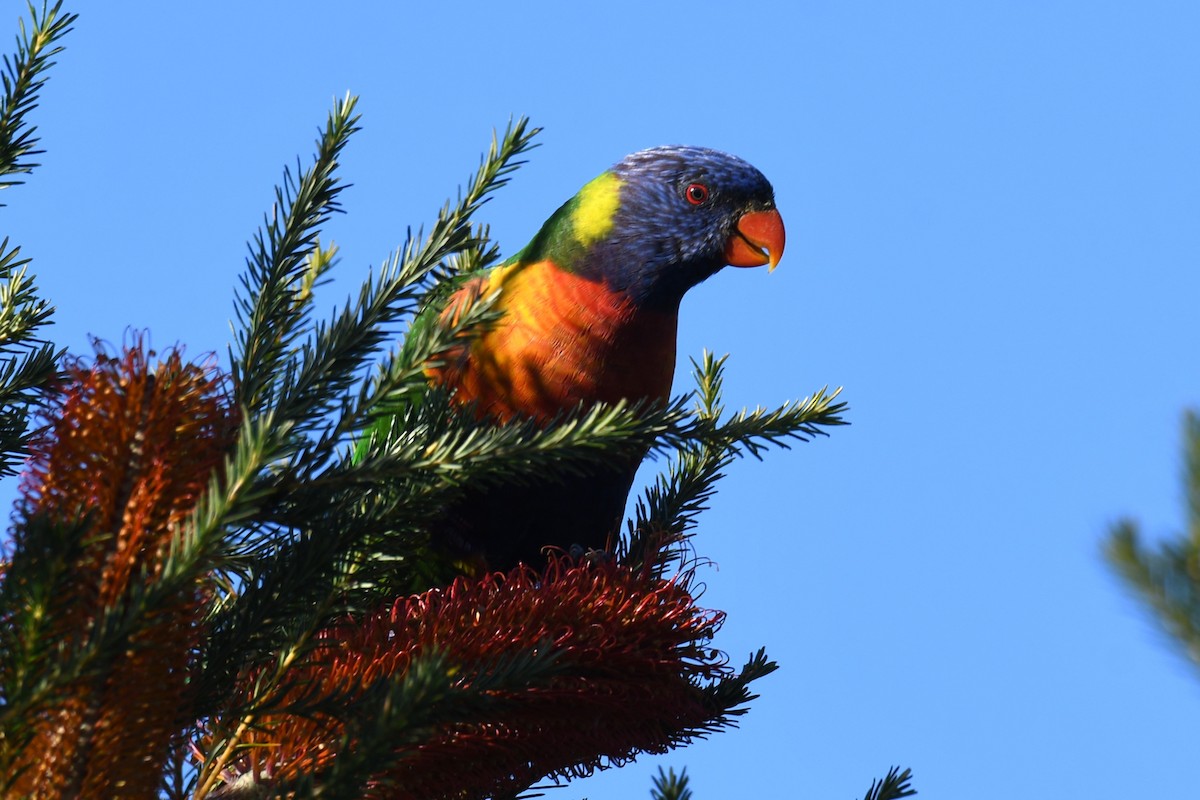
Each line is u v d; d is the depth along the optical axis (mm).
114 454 3330
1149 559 5074
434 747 4379
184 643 3438
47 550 3041
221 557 3379
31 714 3047
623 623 4684
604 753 4949
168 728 3445
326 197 4797
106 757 3285
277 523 4008
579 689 4562
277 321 4582
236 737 4043
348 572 4566
